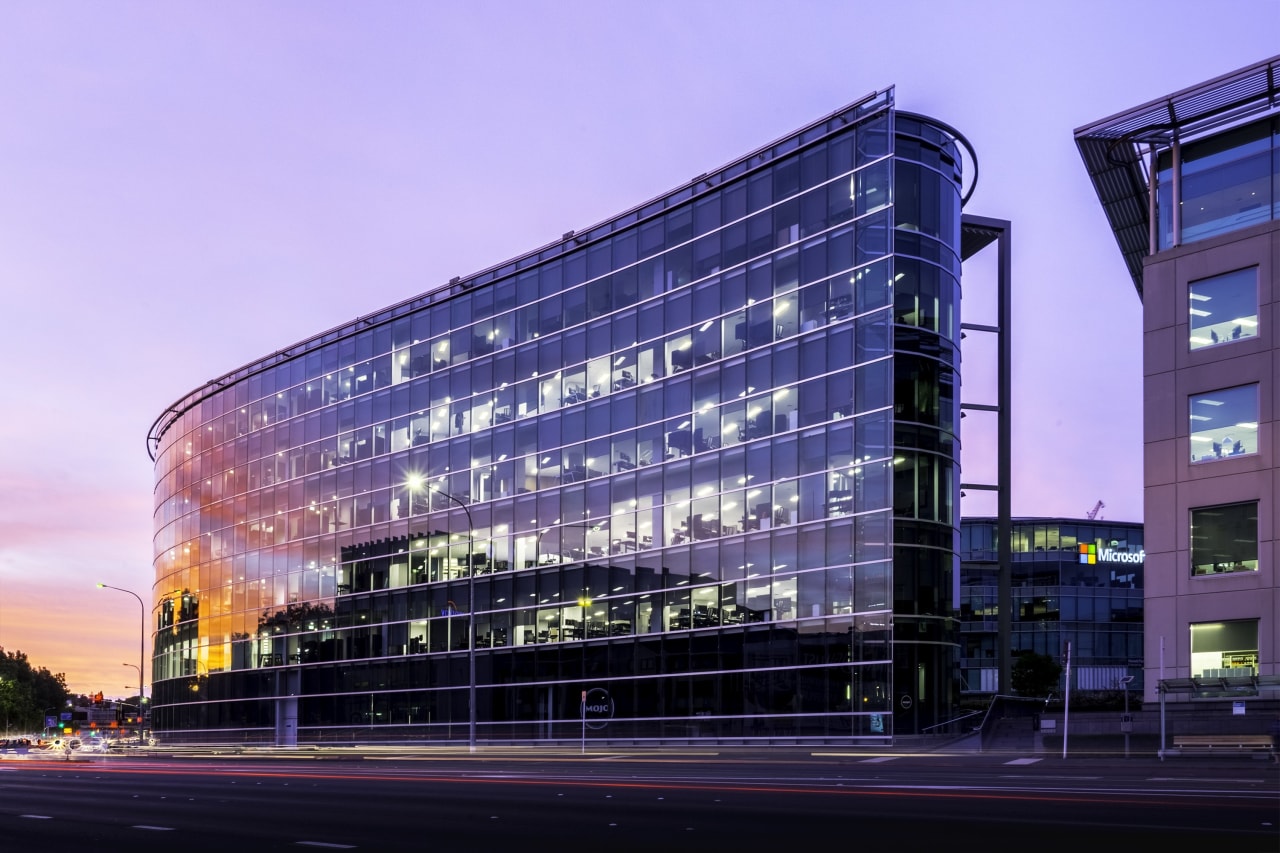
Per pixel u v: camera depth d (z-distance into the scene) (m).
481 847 15.11
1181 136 46.16
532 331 69.25
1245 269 43.62
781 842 15.11
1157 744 40.19
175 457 104.00
